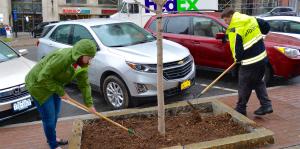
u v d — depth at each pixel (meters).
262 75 5.70
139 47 7.46
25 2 49.38
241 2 23.91
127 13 19.34
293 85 8.16
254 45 5.48
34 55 17.31
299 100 6.89
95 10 49.44
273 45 8.04
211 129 5.08
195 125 5.23
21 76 6.56
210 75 9.91
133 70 6.70
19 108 6.34
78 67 4.71
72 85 9.45
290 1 28.58
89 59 4.32
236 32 5.42
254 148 4.68
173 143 4.66
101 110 7.21
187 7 16.22
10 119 6.81
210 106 5.82
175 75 6.95
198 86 8.75
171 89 6.91
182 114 5.68
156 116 5.55
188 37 9.41
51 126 4.70
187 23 9.61
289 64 7.88
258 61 5.51
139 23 18.78
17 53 8.02
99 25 8.12
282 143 4.91
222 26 8.70
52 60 4.29
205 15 9.26
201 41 9.07
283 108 6.41
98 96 8.25
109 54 7.21
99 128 5.24
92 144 4.75
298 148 4.76
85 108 4.60
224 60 8.63
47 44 9.04
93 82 7.64
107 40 7.66
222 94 7.95
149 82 6.65
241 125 5.08
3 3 46.66
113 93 7.20
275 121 5.77
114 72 7.06
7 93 6.22
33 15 49.66
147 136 4.86
